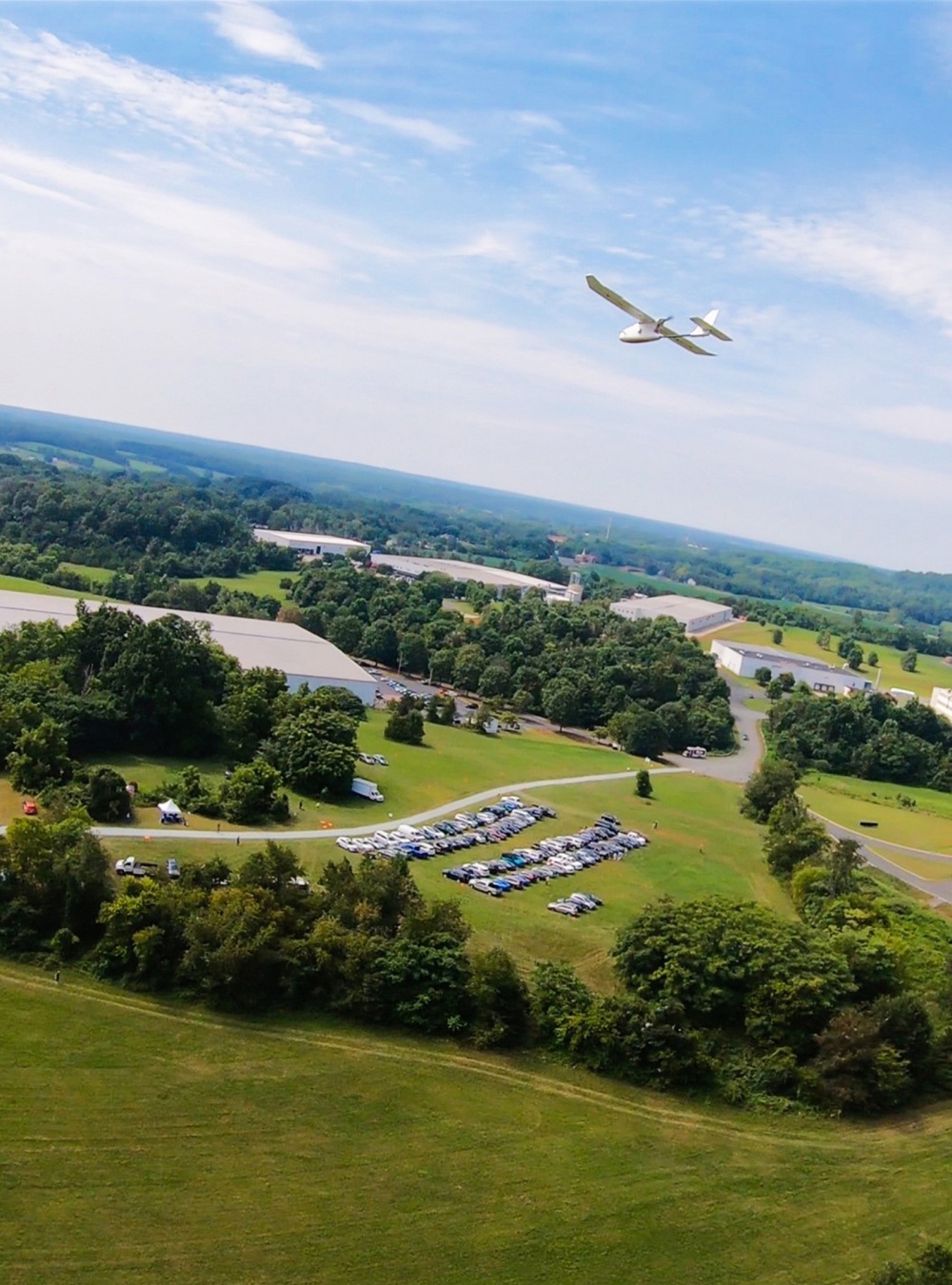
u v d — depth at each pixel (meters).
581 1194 67.75
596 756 199.12
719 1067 84.56
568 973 89.56
